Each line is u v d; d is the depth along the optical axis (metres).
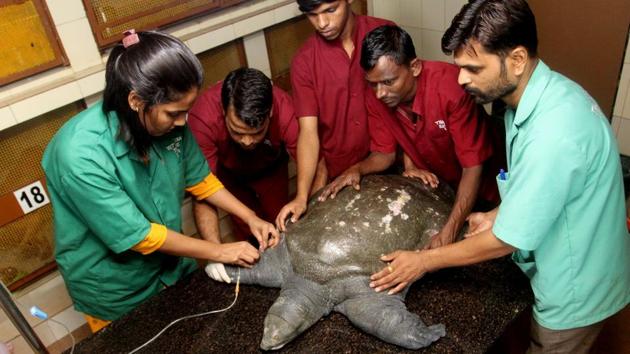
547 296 1.13
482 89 0.98
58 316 2.16
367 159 1.71
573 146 0.90
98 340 1.27
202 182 1.54
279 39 2.50
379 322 1.12
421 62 1.45
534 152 0.92
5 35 1.67
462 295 1.24
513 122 1.02
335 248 1.28
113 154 1.18
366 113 1.85
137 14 1.95
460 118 1.43
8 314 0.94
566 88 0.97
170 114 1.10
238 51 2.35
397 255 1.21
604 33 2.12
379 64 1.35
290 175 2.83
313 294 1.22
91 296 1.50
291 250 1.34
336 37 1.66
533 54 0.95
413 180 1.57
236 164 1.95
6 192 1.87
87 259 1.42
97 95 1.95
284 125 1.79
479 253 1.07
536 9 2.33
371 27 1.76
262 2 2.31
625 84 2.10
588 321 1.14
